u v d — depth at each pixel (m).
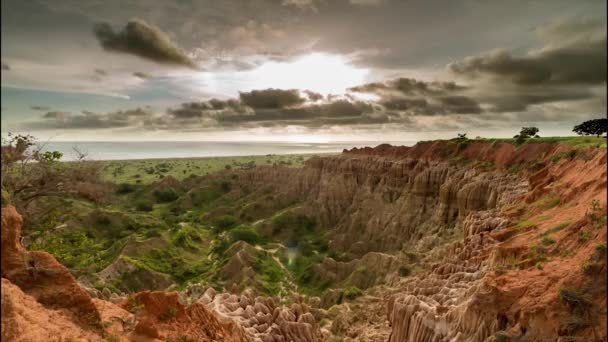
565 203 27.39
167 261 79.00
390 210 84.38
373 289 50.16
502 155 62.84
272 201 117.50
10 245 11.36
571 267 17.34
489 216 39.19
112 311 14.30
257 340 20.94
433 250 55.28
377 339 31.39
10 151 17.12
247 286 64.06
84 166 26.00
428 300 24.64
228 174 156.12
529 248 21.67
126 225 96.00
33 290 11.31
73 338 10.37
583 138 51.16
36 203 24.69
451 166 74.75
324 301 52.88
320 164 120.75
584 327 14.80
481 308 18.81
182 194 148.25
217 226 108.62
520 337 16.39
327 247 88.25
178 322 15.21
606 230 17.42
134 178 196.00
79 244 27.52
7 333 8.79
